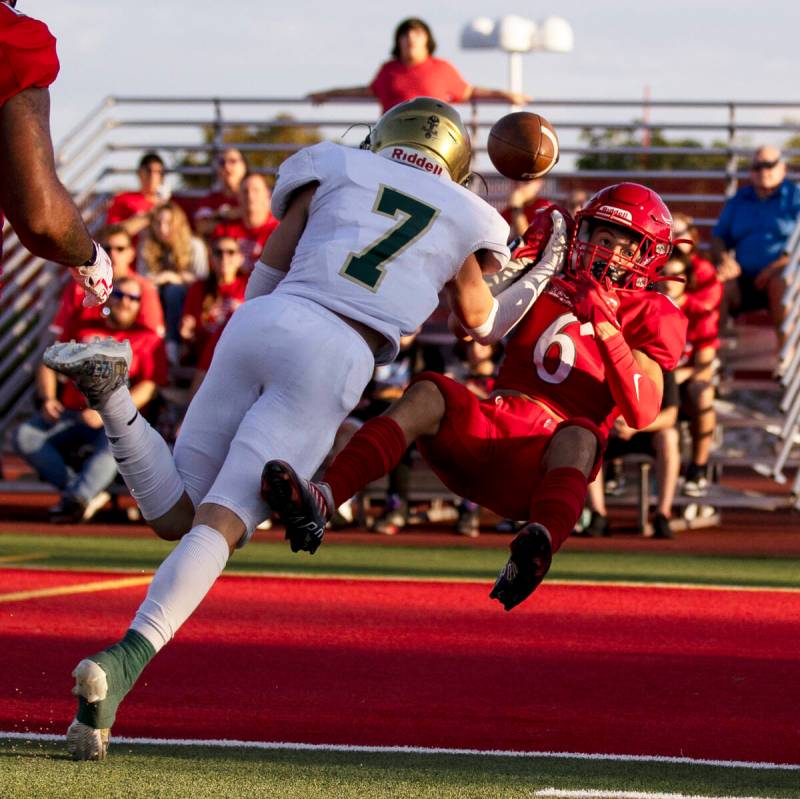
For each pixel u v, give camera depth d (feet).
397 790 16.37
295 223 19.52
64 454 50.16
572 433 20.54
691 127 65.87
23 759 17.60
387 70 59.72
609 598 33.09
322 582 35.12
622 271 22.13
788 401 52.54
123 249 49.75
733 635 28.25
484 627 28.68
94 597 31.71
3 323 62.13
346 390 18.21
